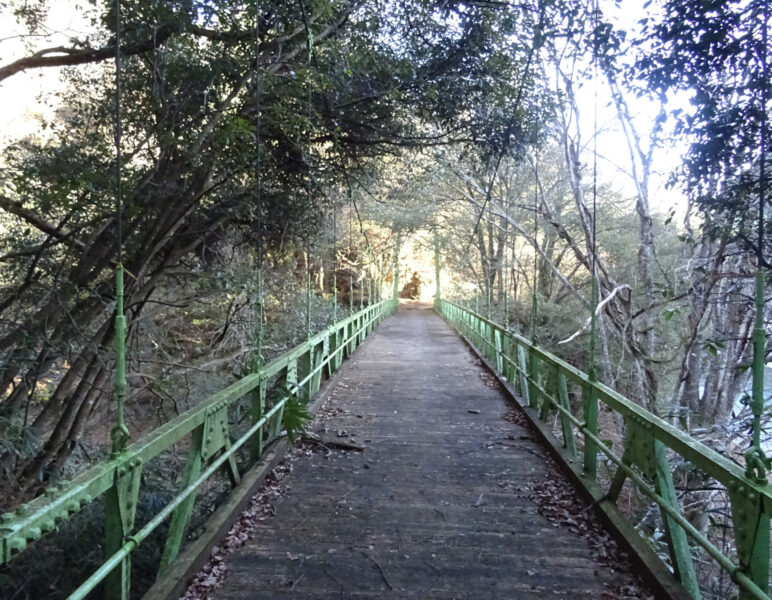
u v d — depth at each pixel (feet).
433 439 19.88
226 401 12.21
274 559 10.87
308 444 18.70
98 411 25.32
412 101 26.32
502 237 64.13
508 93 25.90
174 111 19.13
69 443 18.81
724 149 17.81
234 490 13.16
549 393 19.72
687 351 28.58
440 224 74.69
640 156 32.42
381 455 17.98
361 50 22.82
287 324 35.65
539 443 19.35
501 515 13.26
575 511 13.39
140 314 24.81
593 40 19.11
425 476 15.99
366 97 24.84
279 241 28.50
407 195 44.68
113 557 7.49
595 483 14.16
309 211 28.35
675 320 37.22
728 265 26.04
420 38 24.63
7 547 5.43
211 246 27.35
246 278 25.43
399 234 81.92
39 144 18.85
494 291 80.89
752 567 7.00
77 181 16.28
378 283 87.92
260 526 12.43
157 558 12.26
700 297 24.52
